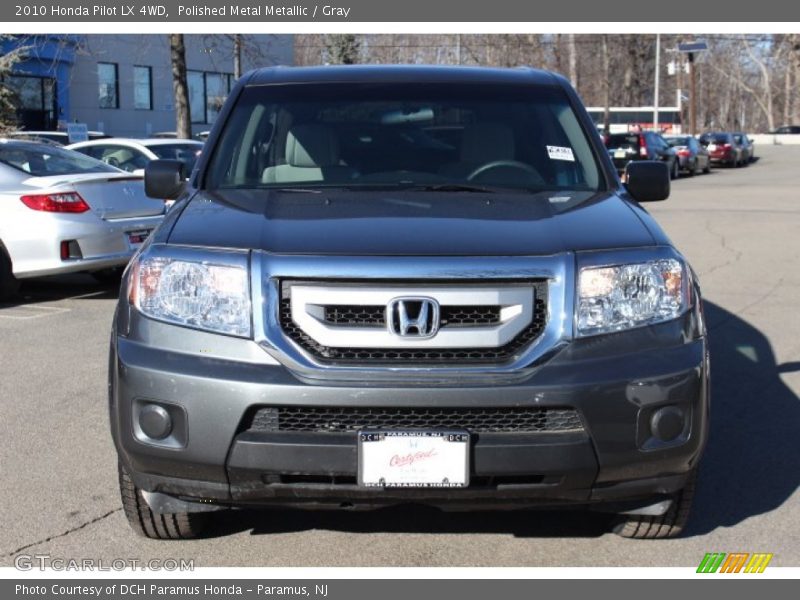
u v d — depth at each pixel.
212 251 3.47
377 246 3.40
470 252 3.39
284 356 3.29
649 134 31.48
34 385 6.34
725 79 101.12
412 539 4.04
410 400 3.23
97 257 8.80
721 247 13.45
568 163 4.61
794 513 4.30
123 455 3.48
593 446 3.30
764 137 67.62
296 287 3.34
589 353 3.35
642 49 63.09
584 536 4.06
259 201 4.04
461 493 3.31
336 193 4.19
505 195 4.20
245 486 3.34
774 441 5.28
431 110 4.82
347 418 3.30
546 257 3.41
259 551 3.92
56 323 8.36
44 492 4.50
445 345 3.29
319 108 4.81
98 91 36.59
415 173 4.53
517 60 42.09
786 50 81.50
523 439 3.28
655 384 3.36
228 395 3.27
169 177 4.73
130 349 3.44
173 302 3.44
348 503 3.40
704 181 32.00
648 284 3.49
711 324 8.28
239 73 24.92
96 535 4.05
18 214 8.70
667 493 3.53
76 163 9.61
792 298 9.53
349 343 3.29
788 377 6.61
